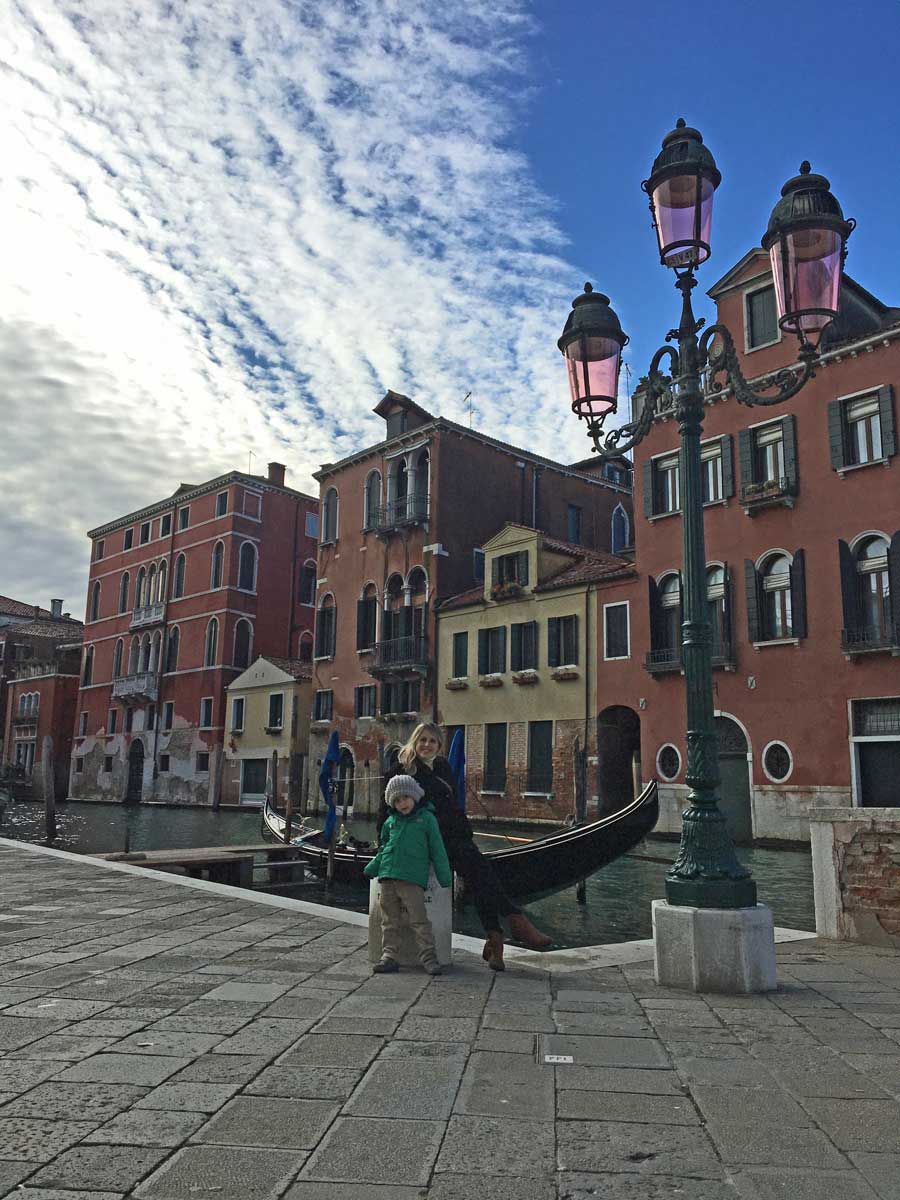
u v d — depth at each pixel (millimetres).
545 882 11555
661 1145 2820
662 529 24734
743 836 21953
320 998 4652
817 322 5863
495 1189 2514
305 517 45750
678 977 5066
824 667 20781
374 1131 2904
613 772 25797
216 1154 2723
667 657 24016
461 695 29938
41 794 52625
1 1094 3215
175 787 43312
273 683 38656
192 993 4727
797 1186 2543
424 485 33469
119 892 8672
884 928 6543
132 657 47938
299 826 18844
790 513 21891
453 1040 3924
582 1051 3789
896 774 19547
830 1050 3842
